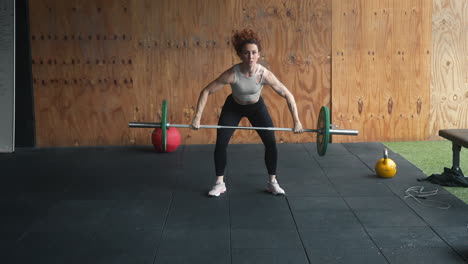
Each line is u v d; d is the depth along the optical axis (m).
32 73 5.17
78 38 5.14
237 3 5.16
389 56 5.29
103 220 3.17
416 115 5.40
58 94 5.22
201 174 4.23
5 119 5.06
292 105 3.39
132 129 5.33
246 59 3.15
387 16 5.23
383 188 3.76
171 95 5.29
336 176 4.12
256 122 3.51
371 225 3.01
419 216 3.15
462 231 2.89
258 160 4.68
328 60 5.28
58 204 3.50
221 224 3.07
